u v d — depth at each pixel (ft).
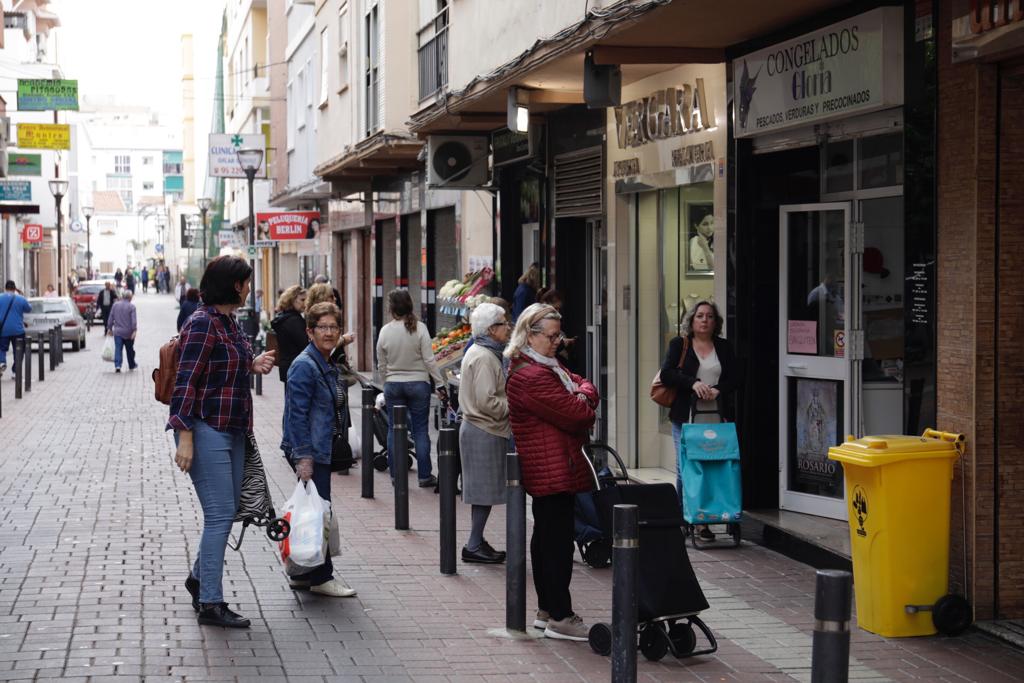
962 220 25.11
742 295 34.94
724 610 26.71
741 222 34.94
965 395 24.99
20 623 24.39
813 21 30.91
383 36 72.74
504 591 28.22
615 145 45.14
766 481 34.91
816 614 14.61
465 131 58.44
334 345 27.07
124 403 73.72
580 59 38.42
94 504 38.47
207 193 232.53
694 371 33.22
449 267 74.08
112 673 21.26
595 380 50.75
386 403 43.62
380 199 90.43
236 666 21.97
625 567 19.35
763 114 33.37
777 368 34.86
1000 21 23.80
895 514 24.43
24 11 171.53
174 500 39.47
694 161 38.17
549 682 21.63
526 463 24.23
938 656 23.40
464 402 30.91
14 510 37.17
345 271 114.21
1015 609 25.02
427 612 26.22
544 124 52.19
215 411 24.43
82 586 27.58
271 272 173.37
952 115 25.46
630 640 19.34
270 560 30.78
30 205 98.53
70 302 131.23
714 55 35.60
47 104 103.55
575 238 51.75
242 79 165.99
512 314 49.75
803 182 34.40
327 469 27.37
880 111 29.19
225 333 24.63
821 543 30.50
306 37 109.50
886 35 27.61
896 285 31.91
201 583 24.59
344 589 27.37
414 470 47.70
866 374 32.55
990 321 24.79
